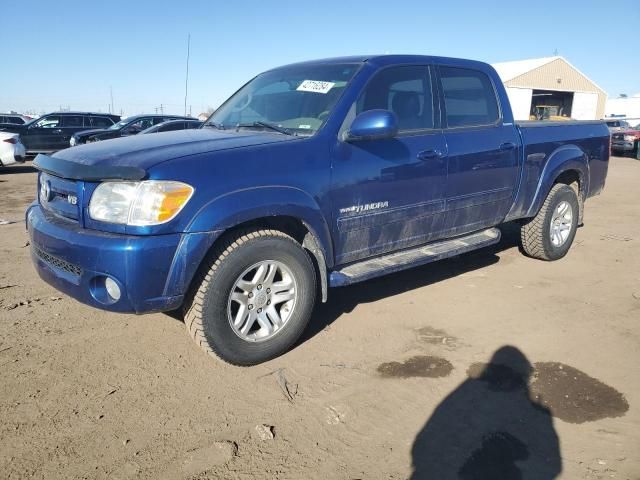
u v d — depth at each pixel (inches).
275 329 135.0
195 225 116.8
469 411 116.0
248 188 125.0
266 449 103.2
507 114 193.0
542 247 217.8
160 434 106.9
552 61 1553.9
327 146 140.1
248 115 166.2
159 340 147.3
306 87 159.9
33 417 111.5
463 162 172.4
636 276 207.2
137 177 112.8
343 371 132.6
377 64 158.1
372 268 154.3
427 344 147.6
